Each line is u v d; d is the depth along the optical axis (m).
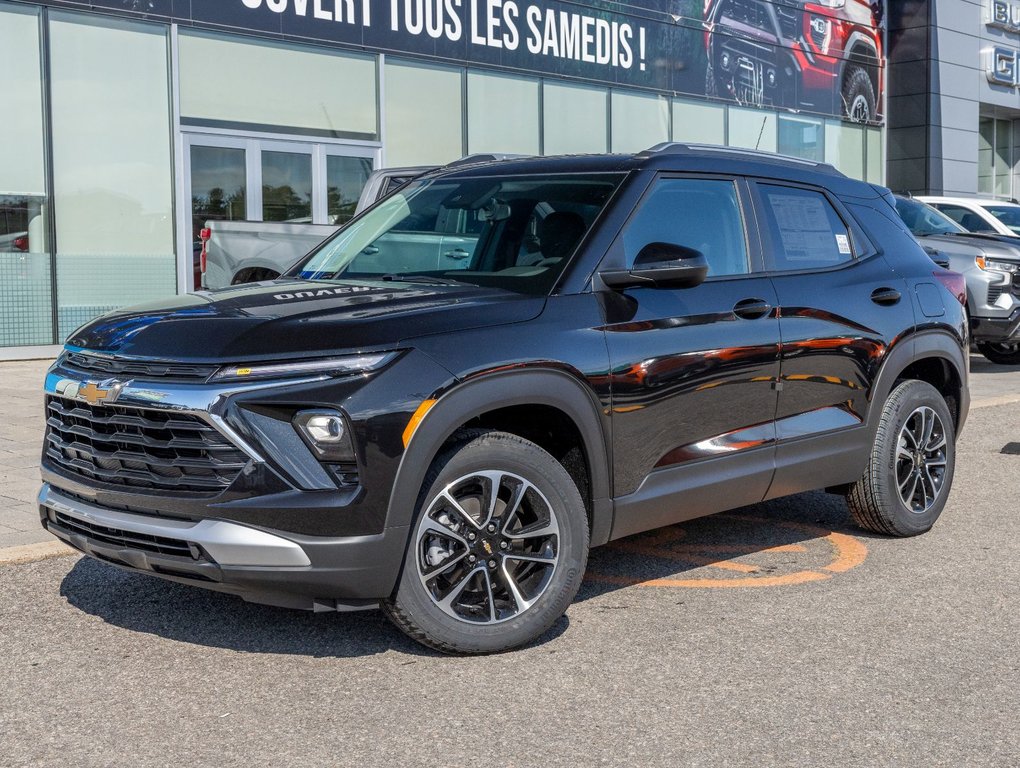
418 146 17.81
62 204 13.95
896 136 29.31
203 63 15.12
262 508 3.65
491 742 3.38
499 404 3.97
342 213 16.88
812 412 5.22
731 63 23.17
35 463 7.39
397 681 3.86
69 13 13.86
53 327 13.93
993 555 5.54
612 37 20.62
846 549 5.64
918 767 3.24
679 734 3.45
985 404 10.77
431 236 4.93
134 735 3.44
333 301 4.12
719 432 4.77
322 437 3.69
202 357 3.74
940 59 28.88
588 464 4.31
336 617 4.54
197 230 15.17
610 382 4.30
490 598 4.07
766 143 24.33
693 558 5.48
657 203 4.76
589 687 3.82
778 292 5.05
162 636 4.30
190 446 3.72
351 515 3.69
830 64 25.92
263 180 15.88
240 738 3.41
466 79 18.36
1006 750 3.35
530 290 4.33
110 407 3.92
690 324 4.62
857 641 4.29
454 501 3.97
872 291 5.54
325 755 3.30
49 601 4.71
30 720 3.55
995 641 4.30
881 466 5.62
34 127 13.67
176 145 14.90
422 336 3.88
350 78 16.81
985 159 32.41
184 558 3.76
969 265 13.29
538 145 19.58
